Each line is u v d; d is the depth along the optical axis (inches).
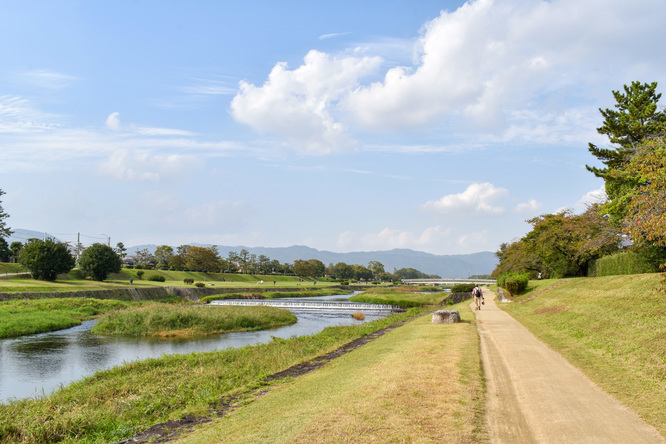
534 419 332.2
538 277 2475.4
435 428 310.8
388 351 669.3
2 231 3614.7
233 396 512.4
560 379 450.9
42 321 1596.9
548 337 726.5
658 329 572.7
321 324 1752.0
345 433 305.6
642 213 609.6
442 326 929.5
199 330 1505.9
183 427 402.3
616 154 1251.8
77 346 1222.9
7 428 466.3
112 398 591.2
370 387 429.1
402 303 2723.9
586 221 1691.7
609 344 584.7
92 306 2192.4
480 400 379.9
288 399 437.4
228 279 5885.8
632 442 283.4
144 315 1576.0
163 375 719.7
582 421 325.1
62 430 463.5
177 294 3373.5
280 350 911.7
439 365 518.9
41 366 962.1
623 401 369.1
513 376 469.7
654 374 425.7
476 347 641.6
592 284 1136.2
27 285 2546.8
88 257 3376.0
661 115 1238.9
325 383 486.9
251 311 1817.2
